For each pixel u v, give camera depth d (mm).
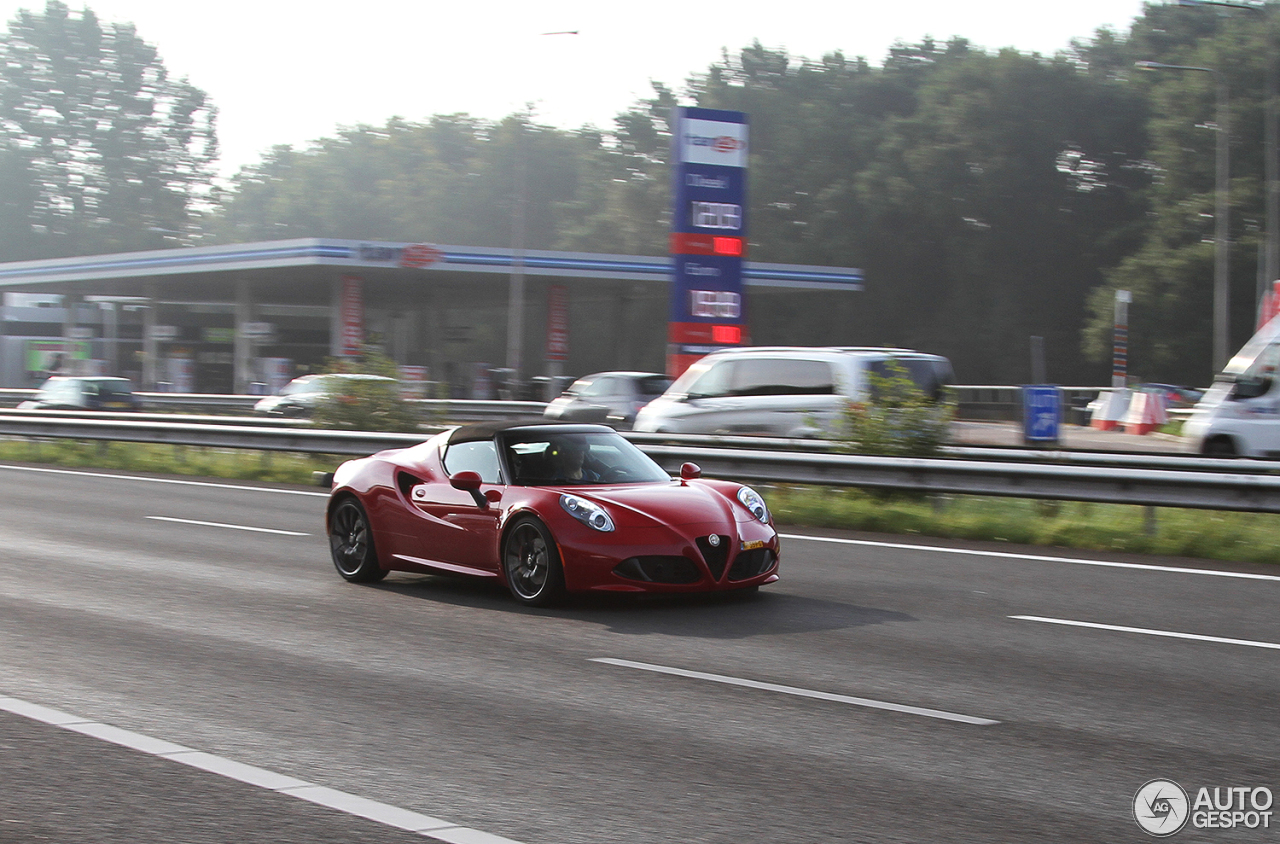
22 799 5156
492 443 10445
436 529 10375
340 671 7652
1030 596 10383
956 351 76125
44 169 122500
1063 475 14047
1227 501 13117
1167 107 66688
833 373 19391
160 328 60438
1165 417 33469
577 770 5633
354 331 53469
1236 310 65188
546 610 9680
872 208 76312
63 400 37656
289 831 4777
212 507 17547
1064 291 75062
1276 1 63094
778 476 16250
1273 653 8227
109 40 126062
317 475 11727
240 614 9594
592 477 10211
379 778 5496
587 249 92438
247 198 135875
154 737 6141
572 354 92250
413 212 112062
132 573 11641
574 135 112000
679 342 27891
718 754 5906
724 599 10195
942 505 15391
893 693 7117
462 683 7344
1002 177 73750
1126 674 7609
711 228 27969
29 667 7727
